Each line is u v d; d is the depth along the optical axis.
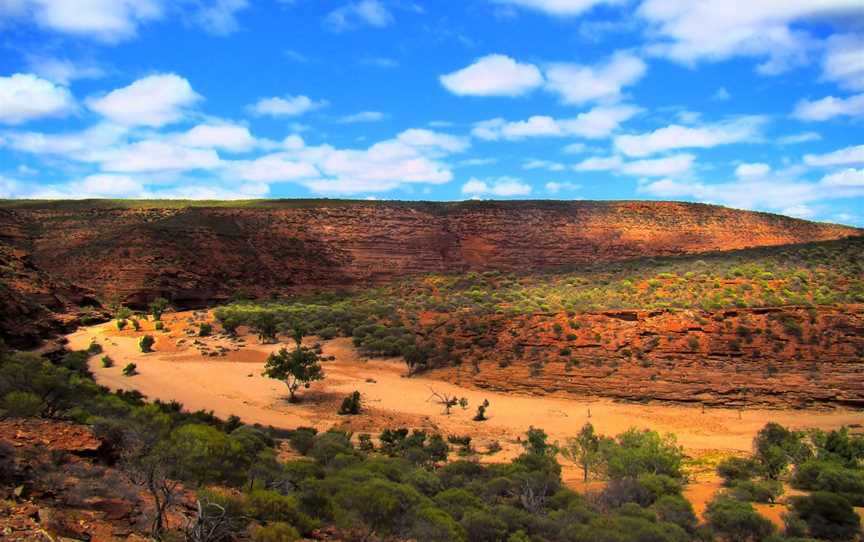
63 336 78.62
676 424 46.44
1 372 22.44
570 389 54.97
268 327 78.12
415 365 64.94
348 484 18.48
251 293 113.50
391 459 29.45
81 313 90.94
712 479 31.88
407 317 80.88
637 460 31.05
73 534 10.89
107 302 102.00
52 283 92.00
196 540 11.70
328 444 32.16
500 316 70.44
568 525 18.39
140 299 103.81
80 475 14.17
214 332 82.56
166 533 12.05
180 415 37.72
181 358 68.81
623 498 24.00
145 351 71.88
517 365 60.22
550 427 46.50
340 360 69.12
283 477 19.16
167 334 81.38
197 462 16.83
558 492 23.80
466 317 72.94
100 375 59.97
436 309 81.19
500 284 98.38
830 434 37.16
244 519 13.91
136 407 29.66
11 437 15.73
